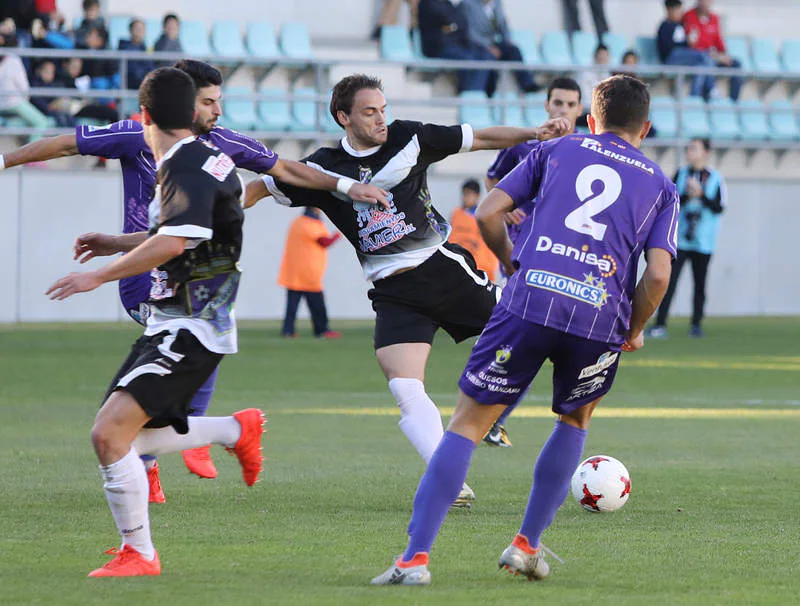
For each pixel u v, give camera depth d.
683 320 81.69
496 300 23.84
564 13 96.25
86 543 19.53
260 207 79.25
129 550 17.34
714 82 90.44
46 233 75.75
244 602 15.61
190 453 23.97
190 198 16.75
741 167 89.06
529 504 17.48
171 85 17.28
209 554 18.81
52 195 75.62
